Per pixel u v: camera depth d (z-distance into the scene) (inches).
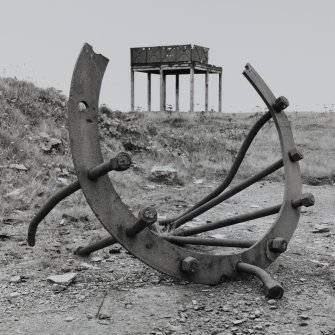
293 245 239.6
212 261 174.1
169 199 365.1
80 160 149.9
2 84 532.1
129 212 157.2
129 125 590.6
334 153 613.3
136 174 443.8
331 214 323.9
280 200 381.1
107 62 159.0
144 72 1224.8
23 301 162.4
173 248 165.3
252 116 884.0
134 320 147.9
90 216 280.8
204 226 222.1
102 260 208.2
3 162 378.0
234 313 152.5
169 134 617.3
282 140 197.5
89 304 160.6
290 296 167.8
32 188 333.7
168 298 164.7
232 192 224.1
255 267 174.2
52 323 145.9
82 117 152.2
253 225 288.2
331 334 138.9
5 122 450.6
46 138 446.3
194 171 487.2
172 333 139.2
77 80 151.4
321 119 885.8
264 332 139.8
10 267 195.0
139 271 194.4
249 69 196.9
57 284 175.9
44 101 541.3
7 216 278.1
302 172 496.4
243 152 215.0
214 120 826.8
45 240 233.6
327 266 202.8
